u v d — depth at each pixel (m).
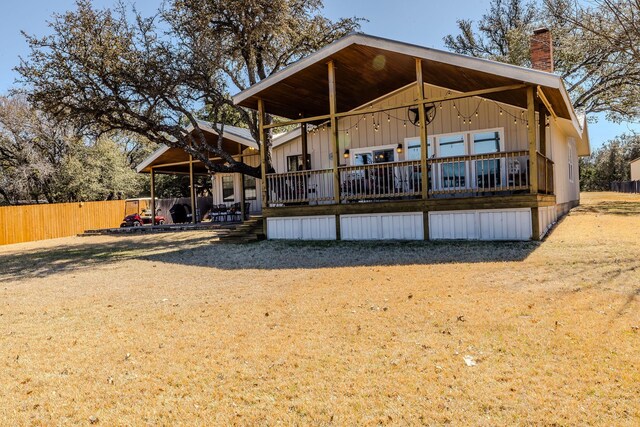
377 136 14.60
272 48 16.83
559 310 4.50
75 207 24.08
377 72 11.98
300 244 11.18
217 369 3.62
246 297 6.01
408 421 2.70
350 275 7.08
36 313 5.86
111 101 14.06
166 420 2.88
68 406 3.13
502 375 3.20
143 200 27.16
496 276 6.27
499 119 12.75
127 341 4.43
